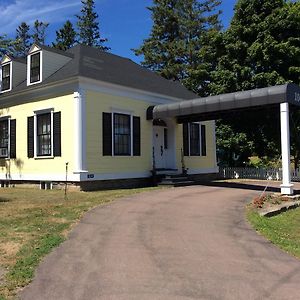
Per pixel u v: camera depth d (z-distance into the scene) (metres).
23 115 20.39
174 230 9.34
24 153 20.23
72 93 17.81
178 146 22.81
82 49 21.52
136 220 10.33
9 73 21.69
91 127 17.86
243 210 12.30
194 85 31.61
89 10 53.53
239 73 26.45
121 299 5.34
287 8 26.14
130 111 19.81
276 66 26.00
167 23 44.41
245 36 26.97
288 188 15.47
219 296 5.46
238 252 7.66
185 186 19.44
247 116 25.94
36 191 17.28
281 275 6.39
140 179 20.17
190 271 6.50
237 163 28.55
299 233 10.24
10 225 9.64
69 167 17.75
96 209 11.83
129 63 24.05
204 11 44.53
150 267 6.67
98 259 7.07
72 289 5.69
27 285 5.84
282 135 15.48
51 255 7.27
